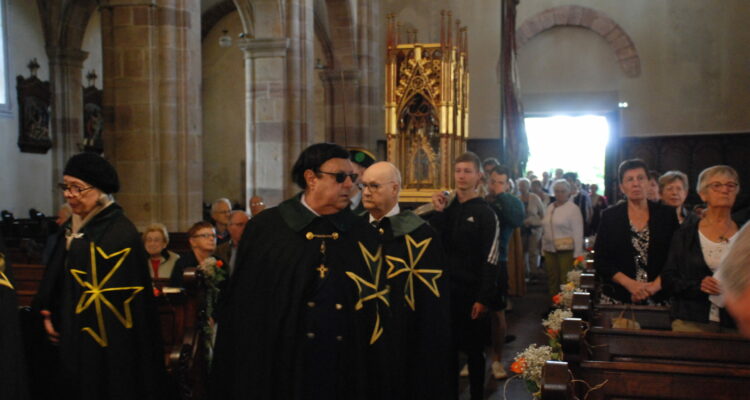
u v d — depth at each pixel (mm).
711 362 3814
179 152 9320
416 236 3643
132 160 9109
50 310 3984
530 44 19328
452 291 5168
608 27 18594
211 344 4973
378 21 19344
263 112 12070
